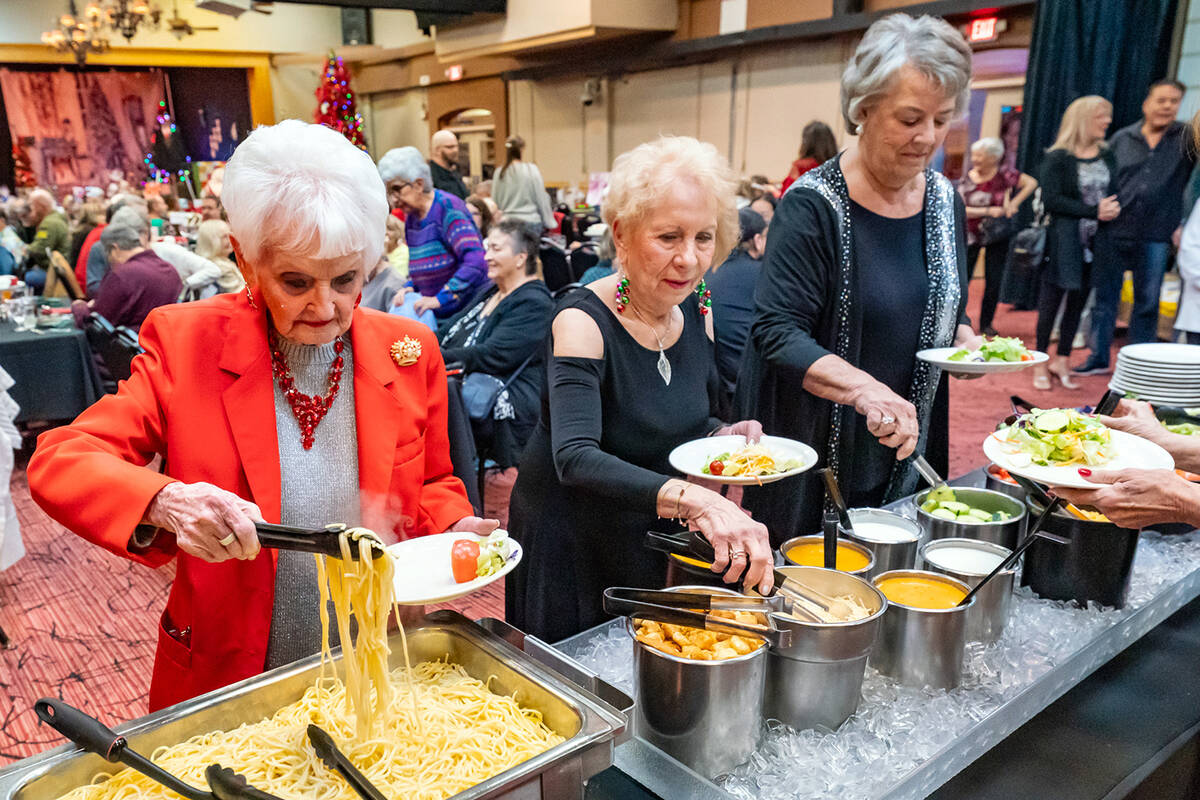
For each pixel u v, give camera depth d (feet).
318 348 3.97
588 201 31.89
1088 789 3.55
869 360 6.29
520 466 5.31
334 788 3.09
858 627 3.40
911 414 5.14
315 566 3.99
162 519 3.17
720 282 9.89
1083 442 4.86
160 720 3.19
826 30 26.53
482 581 3.55
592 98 37.35
